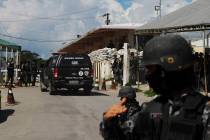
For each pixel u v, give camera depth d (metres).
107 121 2.91
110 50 37.25
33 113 17.25
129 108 2.88
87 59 26.77
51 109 18.62
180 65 2.55
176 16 24.00
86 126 14.06
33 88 35.22
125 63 31.98
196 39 29.42
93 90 32.03
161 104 2.52
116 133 2.88
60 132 12.85
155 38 2.64
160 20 24.98
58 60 26.64
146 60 2.63
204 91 22.66
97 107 19.58
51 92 27.05
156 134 2.48
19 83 38.00
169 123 2.43
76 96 25.77
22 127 13.73
